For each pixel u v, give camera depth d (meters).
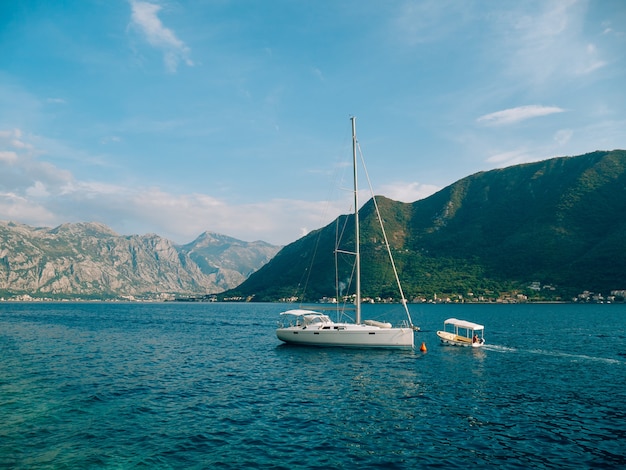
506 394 27.64
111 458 16.75
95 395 27.00
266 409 23.97
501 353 47.03
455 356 44.56
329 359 42.47
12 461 16.36
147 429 20.36
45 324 94.25
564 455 17.22
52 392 27.70
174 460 16.59
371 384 30.64
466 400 26.06
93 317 129.00
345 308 49.78
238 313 166.62
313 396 27.09
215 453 17.33
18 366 37.66
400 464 16.27
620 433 19.95
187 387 29.67
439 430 20.27
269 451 17.56
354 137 52.22
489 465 16.20
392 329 46.91
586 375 34.38
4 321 103.19
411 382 31.33
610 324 88.69
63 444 18.27
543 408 24.27
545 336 65.75
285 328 51.03
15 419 21.75
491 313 132.12
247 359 42.72
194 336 69.44
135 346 54.03
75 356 44.09
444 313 133.88
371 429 20.41
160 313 165.75
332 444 18.38
